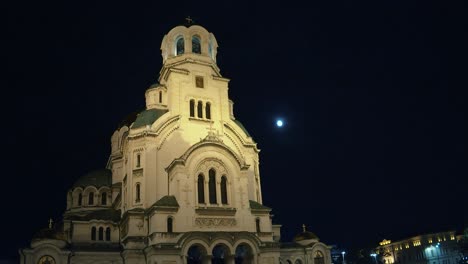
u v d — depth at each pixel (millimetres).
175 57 71688
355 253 125000
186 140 63375
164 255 50438
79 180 82500
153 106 69938
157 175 59844
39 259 52094
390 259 139125
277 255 56938
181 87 66125
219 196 58000
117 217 64562
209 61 71562
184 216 54406
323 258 69062
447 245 121500
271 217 70375
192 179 56750
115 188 76938
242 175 60125
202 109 66625
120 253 56469
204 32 73812
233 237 54375
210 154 59281
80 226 61281
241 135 68250
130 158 61375
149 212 55188
